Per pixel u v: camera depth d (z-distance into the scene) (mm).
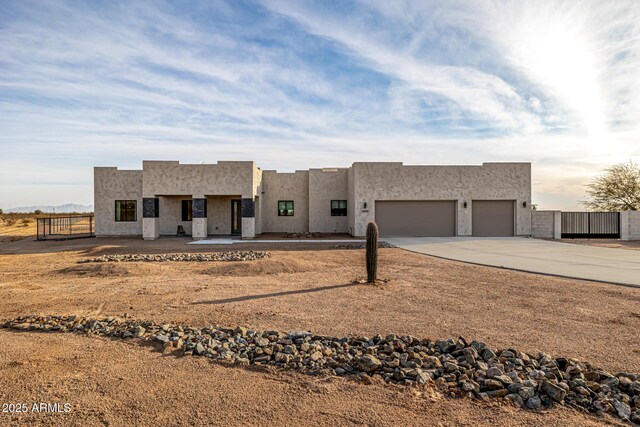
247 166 23984
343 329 6250
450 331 6102
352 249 18609
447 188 25094
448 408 3836
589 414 3746
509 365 4668
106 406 3807
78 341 5750
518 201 25031
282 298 8430
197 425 3488
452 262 13859
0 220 43375
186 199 27422
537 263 13305
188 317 6984
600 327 6266
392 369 4672
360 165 25203
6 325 6520
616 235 24344
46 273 11992
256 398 4016
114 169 26656
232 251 17719
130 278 11016
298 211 29641
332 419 3619
